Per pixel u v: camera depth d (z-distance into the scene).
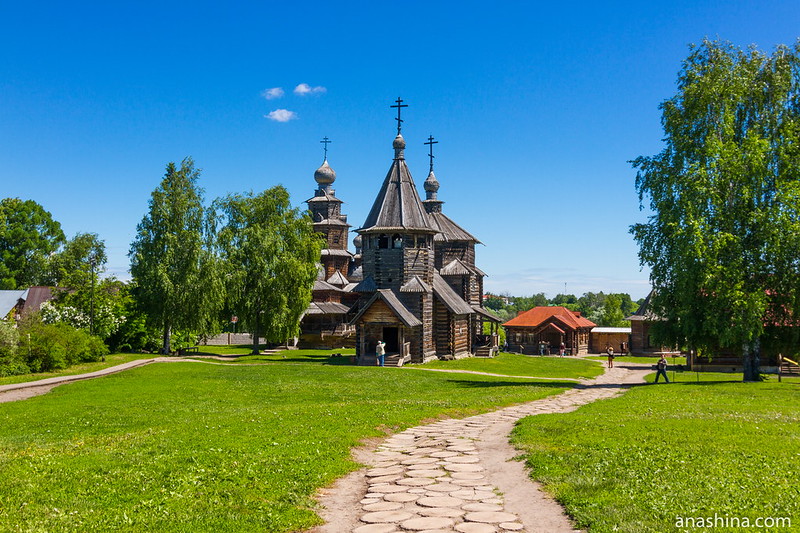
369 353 57.97
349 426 22.28
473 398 32.47
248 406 30.78
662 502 12.48
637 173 45.25
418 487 14.94
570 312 99.75
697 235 38.12
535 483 14.81
